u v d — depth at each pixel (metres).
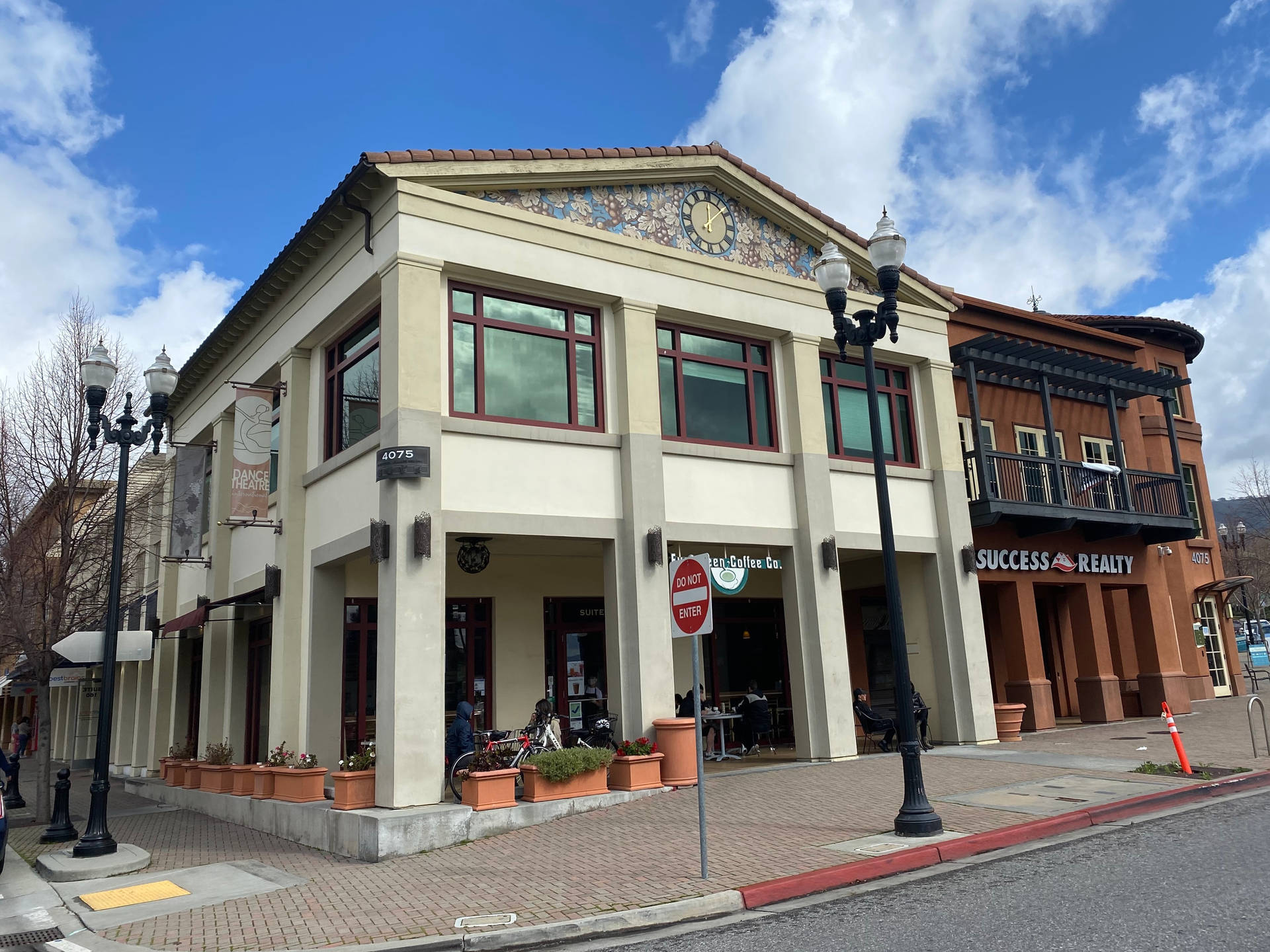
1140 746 16.02
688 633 8.55
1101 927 6.44
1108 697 21.12
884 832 10.00
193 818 16.47
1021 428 22.33
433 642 11.98
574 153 14.57
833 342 17.36
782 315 16.67
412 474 12.11
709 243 16.23
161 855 12.40
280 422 16.39
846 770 14.52
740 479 15.77
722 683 19.80
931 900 7.57
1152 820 10.39
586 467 14.12
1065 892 7.45
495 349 13.81
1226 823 9.84
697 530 14.99
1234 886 7.26
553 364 14.33
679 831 10.68
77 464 17.58
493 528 13.01
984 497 19.11
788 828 10.52
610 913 7.63
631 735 13.60
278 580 15.27
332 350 15.70
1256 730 17.97
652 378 14.80
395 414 12.41
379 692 11.92
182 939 7.79
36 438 17.50
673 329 15.82
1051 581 20.97
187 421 22.16
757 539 15.67
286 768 13.38
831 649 15.76
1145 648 22.97
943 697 17.70
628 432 14.38
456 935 7.37
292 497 15.41
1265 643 41.62
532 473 13.55
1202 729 18.64
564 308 14.63
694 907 7.73
